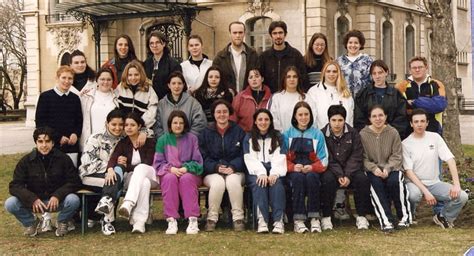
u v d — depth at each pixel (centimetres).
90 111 921
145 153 902
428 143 893
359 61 964
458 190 865
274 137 886
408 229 866
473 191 1064
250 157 887
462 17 4134
